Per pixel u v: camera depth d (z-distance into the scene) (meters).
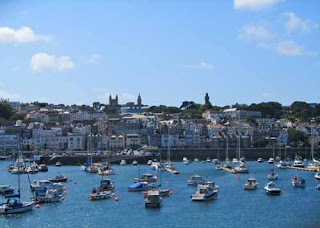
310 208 162.12
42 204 167.38
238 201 174.75
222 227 136.38
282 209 160.62
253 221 143.38
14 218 146.25
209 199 177.00
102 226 137.62
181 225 138.62
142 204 167.88
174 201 174.50
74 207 162.50
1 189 190.62
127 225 138.62
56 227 136.50
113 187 198.38
